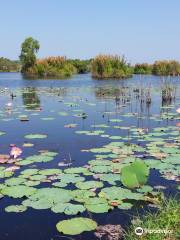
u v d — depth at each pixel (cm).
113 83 3216
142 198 518
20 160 702
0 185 565
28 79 4212
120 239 415
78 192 534
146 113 1340
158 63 4988
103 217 466
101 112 1380
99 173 618
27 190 542
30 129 1031
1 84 3269
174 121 1148
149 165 659
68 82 3491
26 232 434
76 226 440
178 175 612
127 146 796
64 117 1254
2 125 1100
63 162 690
